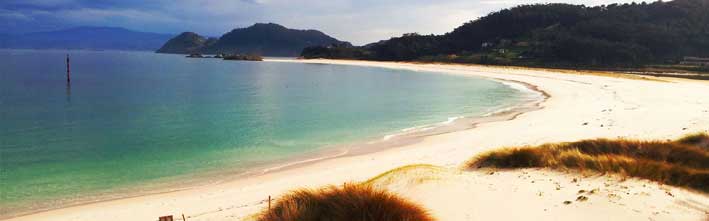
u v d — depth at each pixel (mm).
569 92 62562
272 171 22594
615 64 138500
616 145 21078
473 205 12570
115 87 73312
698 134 23688
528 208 12258
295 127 36375
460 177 15727
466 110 46562
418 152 25328
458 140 28531
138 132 33719
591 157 17672
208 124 37750
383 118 41375
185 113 44438
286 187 18797
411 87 76938
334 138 31531
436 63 172875
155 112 44938
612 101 49656
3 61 165250
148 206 16938
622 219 11180
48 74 101750
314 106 50906
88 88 70438
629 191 13359
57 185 20219
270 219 11641
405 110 47281
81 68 132625
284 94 64875
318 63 197625
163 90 69375
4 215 16250
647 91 60969
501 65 151000
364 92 67938
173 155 26312
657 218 11266
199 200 17547
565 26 195500
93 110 45719
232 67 157500
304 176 21031
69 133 32969
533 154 18484
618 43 149875
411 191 13953
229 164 24203
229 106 50406
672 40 151125
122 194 18891
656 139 24188
